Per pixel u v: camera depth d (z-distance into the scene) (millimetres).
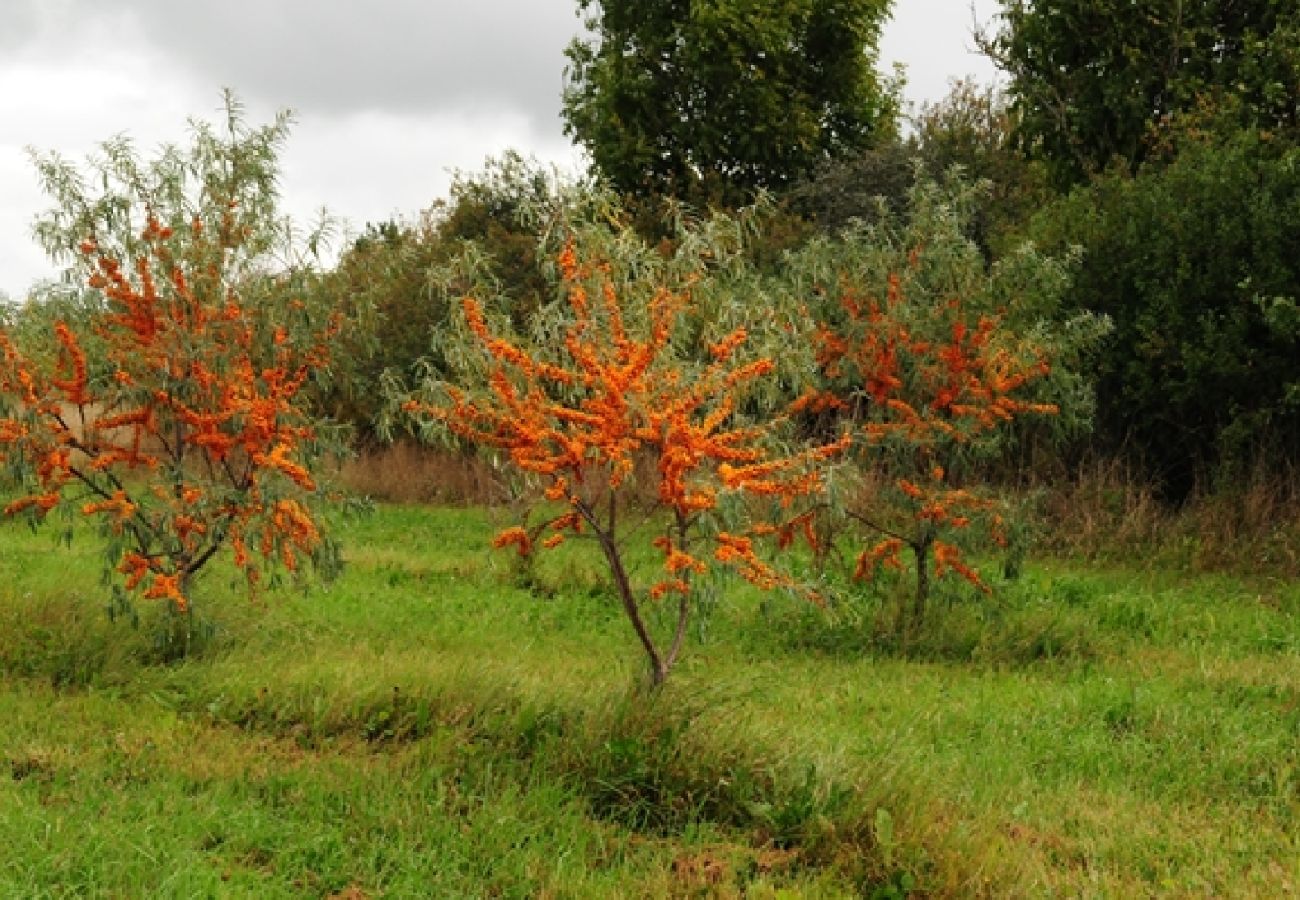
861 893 5598
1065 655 10516
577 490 7555
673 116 25922
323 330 9602
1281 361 14203
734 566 7367
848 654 10523
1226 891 5641
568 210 7625
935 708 8539
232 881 5344
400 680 7812
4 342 8992
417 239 24219
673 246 20688
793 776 6348
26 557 13844
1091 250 15617
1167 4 18500
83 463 9672
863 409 12023
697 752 6539
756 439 7680
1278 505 14523
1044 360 10633
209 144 9312
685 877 5602
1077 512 15273
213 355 9164
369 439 22781
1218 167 14953
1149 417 15516
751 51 25938
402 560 14531
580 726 6852
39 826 5730
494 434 7570
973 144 22984
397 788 6379
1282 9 17922
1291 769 7191
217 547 9391
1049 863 5910
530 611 11914
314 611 11320
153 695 8117
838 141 27500
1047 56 19625
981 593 10758
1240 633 11188
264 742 7234
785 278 11031
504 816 5969
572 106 26781
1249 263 14625
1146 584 13336
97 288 9273
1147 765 7422
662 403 7254
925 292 10703
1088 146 19516
